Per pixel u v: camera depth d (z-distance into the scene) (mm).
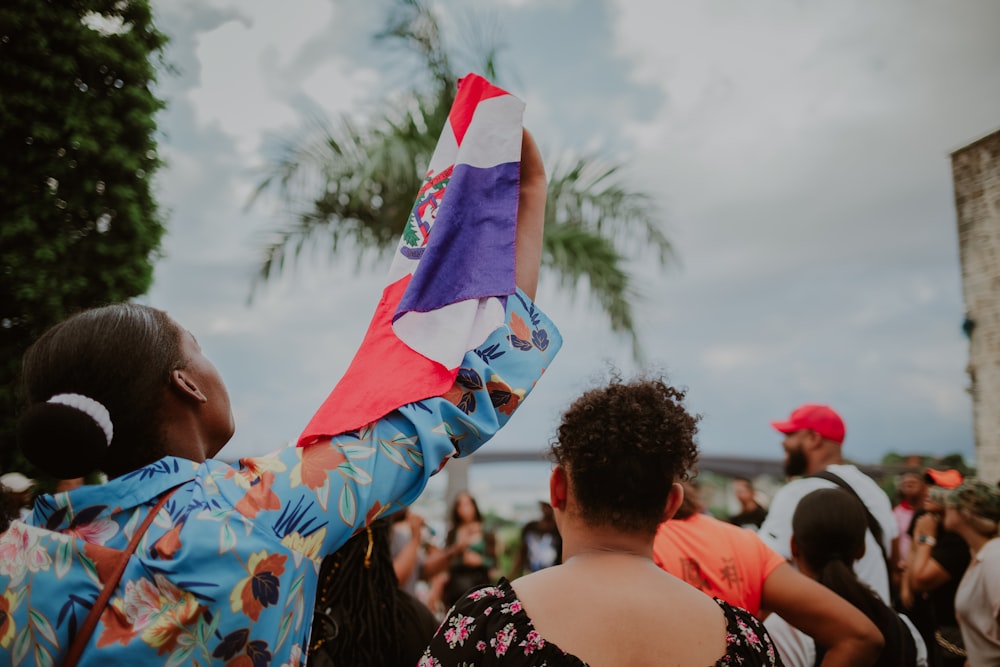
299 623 924
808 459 3516
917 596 3502
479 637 1099
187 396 1019
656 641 1051
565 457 1259
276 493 932
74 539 900
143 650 840
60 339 983
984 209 3838
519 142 1262
